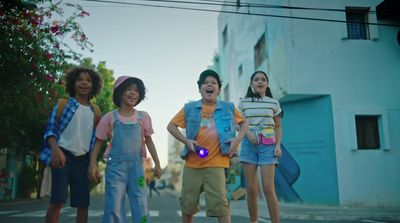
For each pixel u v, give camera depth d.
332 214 9.48
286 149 14.34
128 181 3.95
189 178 4.06
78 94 4.26
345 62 13.38
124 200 3.93
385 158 12.95
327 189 12.96
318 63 13.29
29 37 11.34
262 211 11.13
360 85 13.31
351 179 12.72
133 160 3.97
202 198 18.00
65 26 12.80
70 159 3.99
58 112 4.05
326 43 13.41
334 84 13.23
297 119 14.12
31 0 11.69
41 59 11.69
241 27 19.56
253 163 4.91
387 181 12.84
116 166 3.91
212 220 8.20
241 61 19.73
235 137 4.14
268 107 5.02
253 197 4.90
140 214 3.86
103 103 24.12
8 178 21.47
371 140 13.22
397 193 12.80
